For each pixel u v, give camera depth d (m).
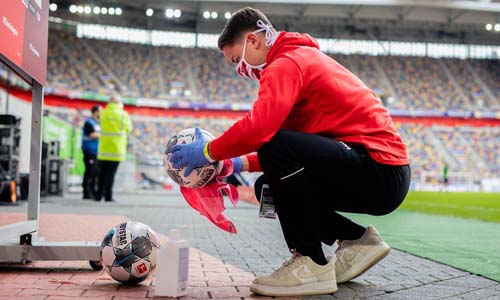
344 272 2.44
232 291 2.21
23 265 2.74
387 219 8.13
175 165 2.14
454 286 2.42
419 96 35.09
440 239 4.99
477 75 37.16
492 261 3.39
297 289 2.12
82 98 30.58
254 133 1.98
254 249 3.87
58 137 14.41
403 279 2.61
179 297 2.04
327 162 2.09
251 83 34.91
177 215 7.64
